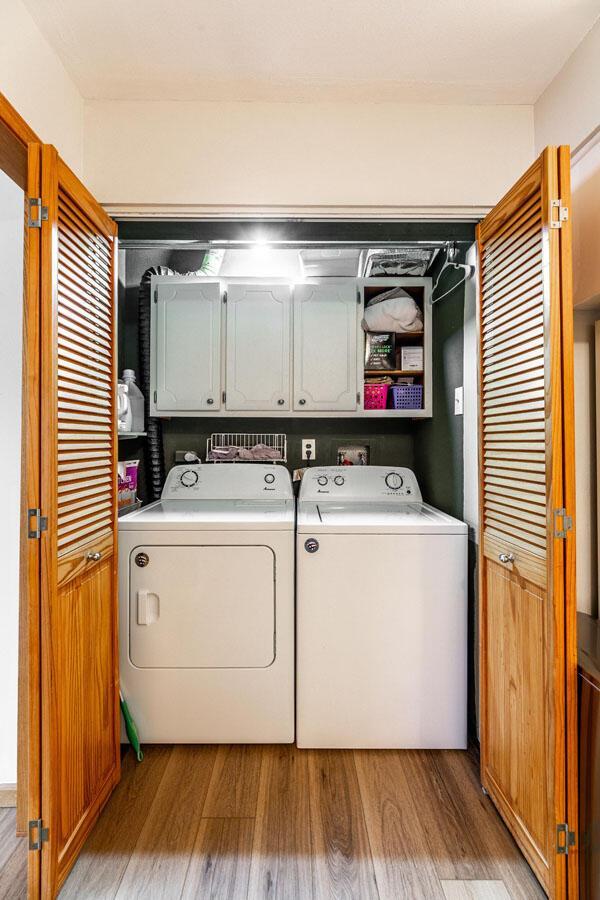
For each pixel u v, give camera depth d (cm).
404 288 265
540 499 138
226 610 200
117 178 183
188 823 162
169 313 259
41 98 152
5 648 176
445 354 243
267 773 186
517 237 151
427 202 184
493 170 185
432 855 150
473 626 208
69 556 142
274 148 184
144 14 145
